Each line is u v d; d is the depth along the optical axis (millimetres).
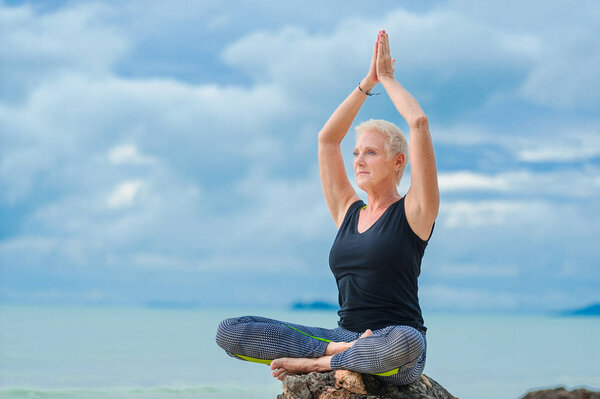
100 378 12172
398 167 5547
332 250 5539
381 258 5141
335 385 5074
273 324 5328
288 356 5238
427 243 5336
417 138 5102
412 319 5238
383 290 5180
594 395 4250
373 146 5469
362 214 5609
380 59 5648
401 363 4820
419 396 5172
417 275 5344
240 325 5328
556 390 4457
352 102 5957
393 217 5238
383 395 5094
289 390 5016
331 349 5160
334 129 6059
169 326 35781
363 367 4898
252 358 5363
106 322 39812
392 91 5488
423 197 5062
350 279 5309
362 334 5191
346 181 6070
